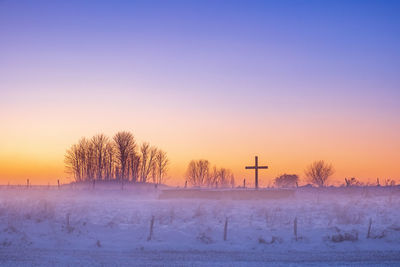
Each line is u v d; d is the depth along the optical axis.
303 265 19.64
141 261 20.70
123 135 92.50
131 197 66.94
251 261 20.81
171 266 19.31
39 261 20.20
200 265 19.58
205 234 29.59
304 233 29.91
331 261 20.84
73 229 30.66
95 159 95.38
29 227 30.95
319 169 88.44
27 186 86.12
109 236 29.58
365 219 37.12
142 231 30.91
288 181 100.56
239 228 32.28
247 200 56.41
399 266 19.41
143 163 96.69
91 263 19.94
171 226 33.56
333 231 30.36
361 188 69.75
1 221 32.78
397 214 40.62
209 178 101.38
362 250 24.53
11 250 23.52
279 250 24.59
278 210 43.78
